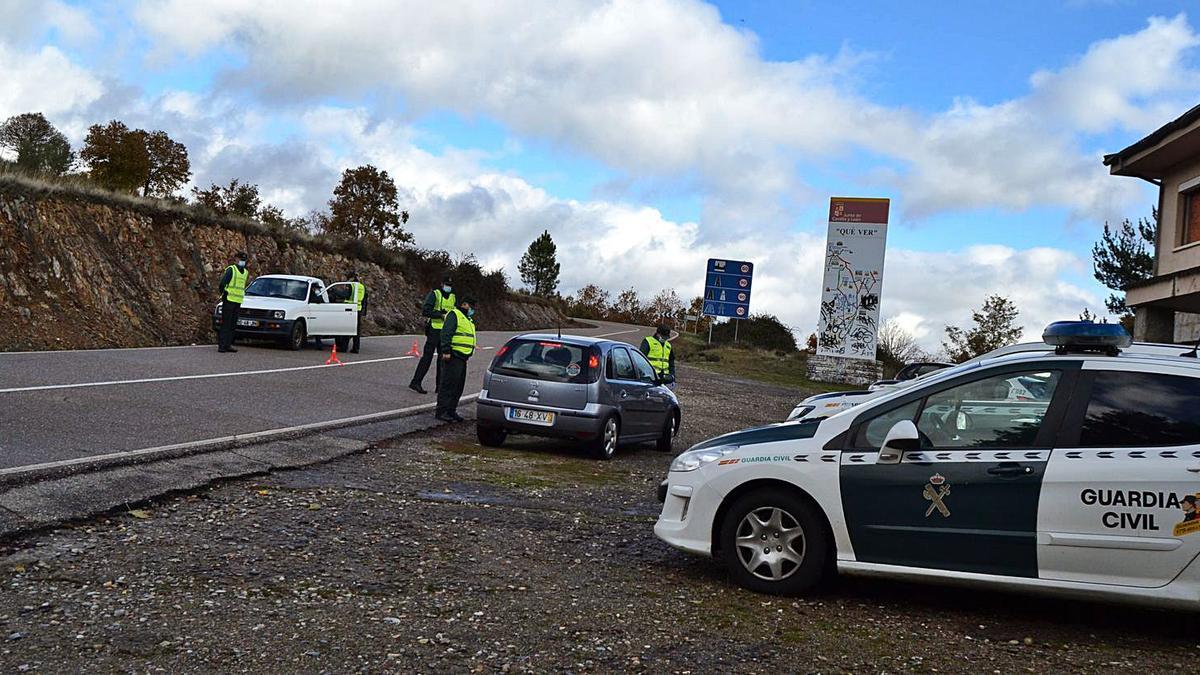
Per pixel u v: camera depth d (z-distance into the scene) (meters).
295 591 5.64
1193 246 22.03
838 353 36.16
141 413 11.68
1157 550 5.36
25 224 24.03
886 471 5.96
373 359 23.47
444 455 11.48
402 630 5.04
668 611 5.66
